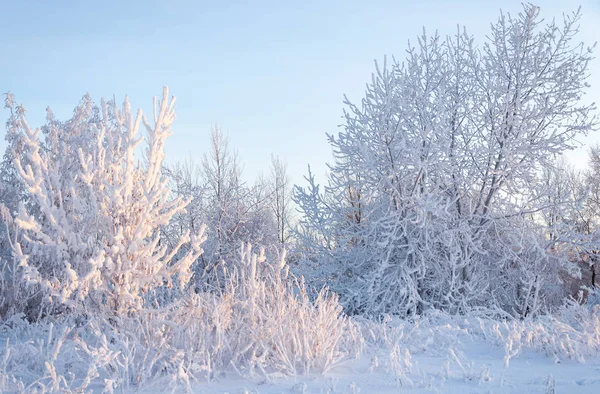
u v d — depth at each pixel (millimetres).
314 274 12805
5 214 7312
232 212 17438
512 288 13305
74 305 5289
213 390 4164
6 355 4230
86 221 5773
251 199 18766
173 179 16953
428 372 5004
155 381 4129
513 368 5355
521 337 6723
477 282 12383
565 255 12586
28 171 5293
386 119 12367
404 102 12188
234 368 4660
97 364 4254
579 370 5160
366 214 12664
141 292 5891
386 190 12672
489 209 12984
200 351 4582
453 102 13359
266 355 4922
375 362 4973
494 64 13398
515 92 13305
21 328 6414
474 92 13555
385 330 6715
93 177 5883
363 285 12102
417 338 6852
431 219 12555
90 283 5344
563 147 12922
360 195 13531
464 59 13648
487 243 13305
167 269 5789
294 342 4941
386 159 12664
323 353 5047
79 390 3738
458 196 12594
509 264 13469
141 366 4438
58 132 8836
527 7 13359
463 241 12445
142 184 5941
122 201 5629
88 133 8570
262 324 5156
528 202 12797
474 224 13133
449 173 12969
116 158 6020
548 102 12922
